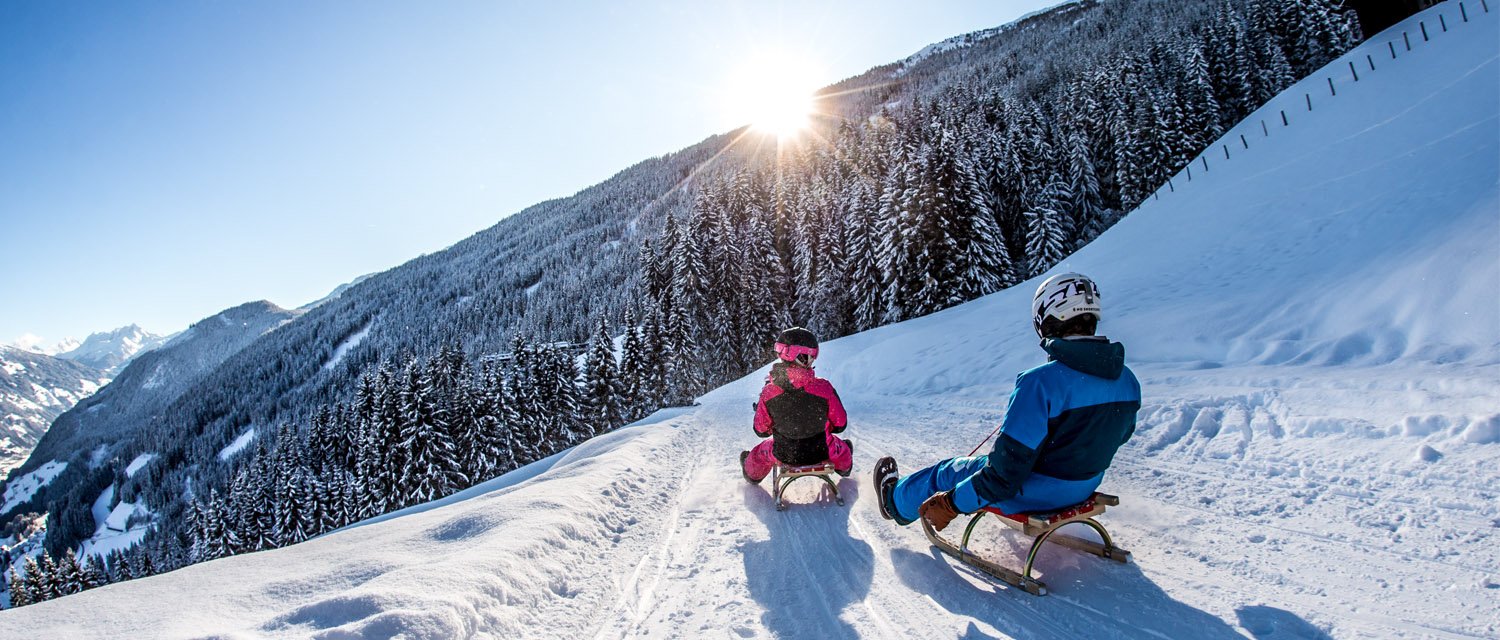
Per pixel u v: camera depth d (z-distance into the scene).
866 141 66.50
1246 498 3.54
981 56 154.25
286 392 148.50
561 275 133.88
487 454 39.22
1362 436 3.91
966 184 29.36
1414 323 5.69
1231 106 49.06
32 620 2.98
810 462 4.82
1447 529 2.78
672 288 53.91
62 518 128.62
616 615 3.23
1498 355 4.49
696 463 7.26
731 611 3.15
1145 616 2.56
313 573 3.62
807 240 44.44
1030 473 2.86
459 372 45.72
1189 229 16.55
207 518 48.00
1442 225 7.55
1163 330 8.91
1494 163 8.98
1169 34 62.09
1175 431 4.86
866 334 24.27
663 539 4.43
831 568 3.54
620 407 44.34
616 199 195.12
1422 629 2.18
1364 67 23.91
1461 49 18.19
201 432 144.88
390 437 37.84
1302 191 14.06
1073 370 2.69
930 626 2.76
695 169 189.88
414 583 3.06
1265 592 2.59
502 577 3.28
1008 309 16.89
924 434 7.13
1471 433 3.47
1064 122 51.47
